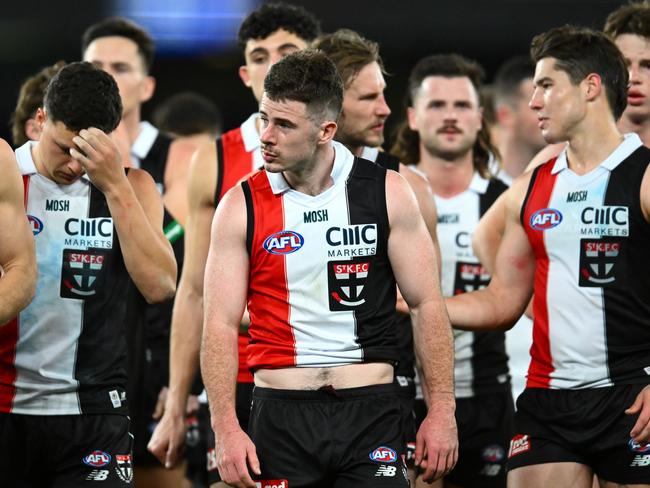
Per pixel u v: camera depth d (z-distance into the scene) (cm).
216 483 1831
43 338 1578
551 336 1652
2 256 1509
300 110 1409
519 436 1675
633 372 1608
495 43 3862
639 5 1894
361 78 1738
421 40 3853
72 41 3762
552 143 1669
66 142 1546
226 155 1895
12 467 1591
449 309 1705
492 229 1802
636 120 1877
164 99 4169
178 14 3694
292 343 1460
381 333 1474
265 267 1460
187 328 1883
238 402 1817
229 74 4175
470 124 2192
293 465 1448
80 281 1584
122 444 1599
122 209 1560
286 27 2005
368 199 1462
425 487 1925
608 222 1609
